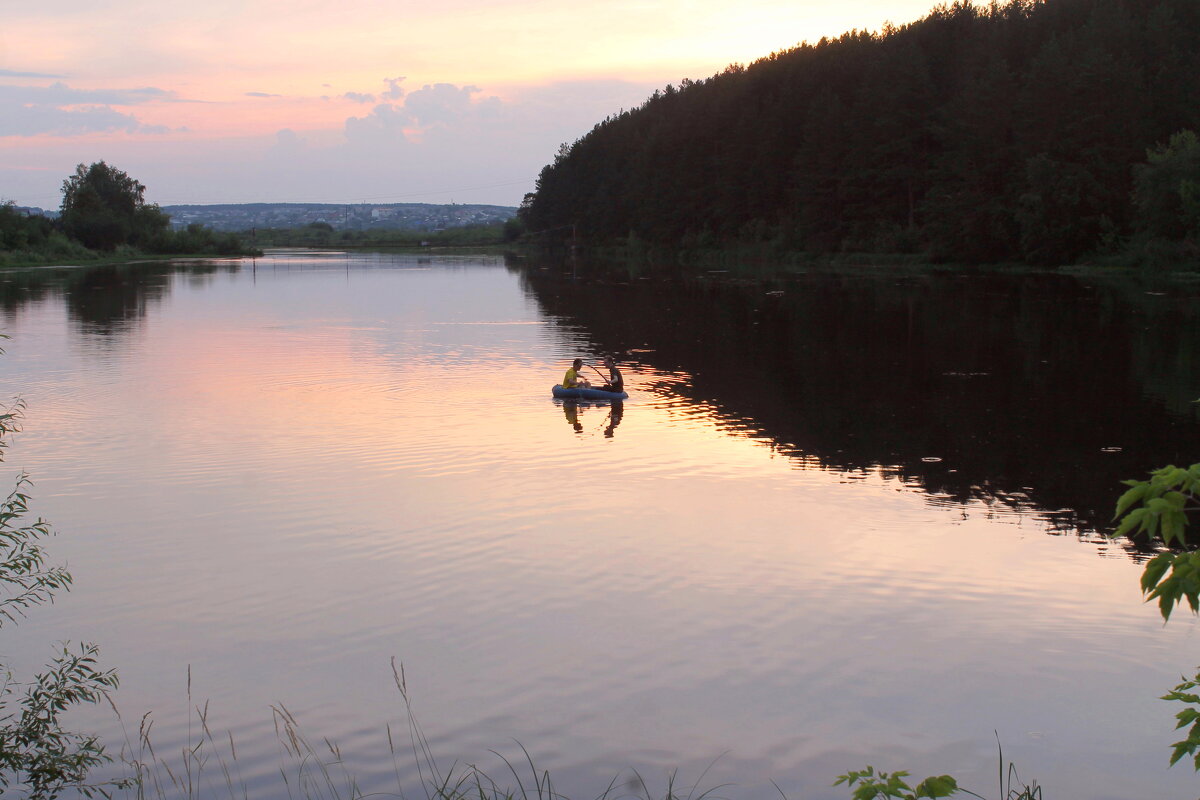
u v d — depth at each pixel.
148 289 56.09
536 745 7.59
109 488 14.21
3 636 9.45
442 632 9.48
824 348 29.03
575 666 8.79
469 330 34.22
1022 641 9.24
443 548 11.71
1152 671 8.66
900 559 11.32
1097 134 60.75
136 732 7.80
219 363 26.23
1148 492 4.06
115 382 23.12
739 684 8.47
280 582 10.71
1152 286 49.22
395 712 8.05
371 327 35.25
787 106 90.62
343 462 15.66
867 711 8.03
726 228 98.69
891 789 5.12
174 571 11.03
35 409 19.83
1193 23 67.25
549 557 11.40
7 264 86.00
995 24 79.88
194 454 16.16
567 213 141.62
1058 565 11.12
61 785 6.98
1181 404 20.20
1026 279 56.69
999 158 66.19
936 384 22.84
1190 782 7.09
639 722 7.89
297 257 117.50
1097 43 63.06
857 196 80.06
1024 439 17.25
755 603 10.11
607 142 134.50
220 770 7.28
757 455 16.17
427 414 19.44
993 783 7.06
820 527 12.45
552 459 15.88
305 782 7.14
